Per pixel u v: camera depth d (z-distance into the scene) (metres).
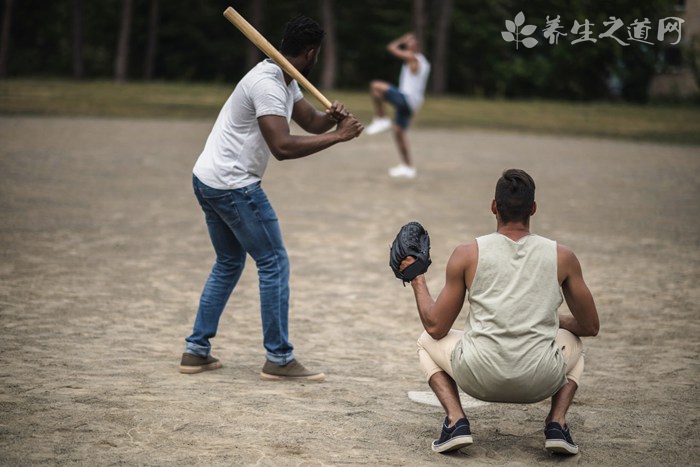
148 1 82.25
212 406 7.27
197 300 11.05
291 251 14.28
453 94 78.69
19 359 8.32
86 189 19.78
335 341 9.60
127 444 6.32
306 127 8.63
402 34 77.44
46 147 27.45
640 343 9.71
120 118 39.47
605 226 17.17
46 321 9.74
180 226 16.05
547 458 6.44
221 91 60.38
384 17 78.31
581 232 16.45
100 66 85.50
